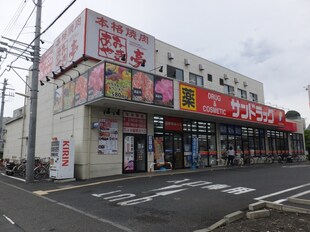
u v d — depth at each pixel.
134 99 13.30
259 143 25.66
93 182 11.84
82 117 13.77
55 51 17.83
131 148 15.17
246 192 8.81
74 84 14.96
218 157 20.52
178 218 6.19
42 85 19.05
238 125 23.41
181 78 19.55
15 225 5.95
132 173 14.79
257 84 28.42
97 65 12.90
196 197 8.23
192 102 16.58
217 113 18.30
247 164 22.25
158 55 18.09
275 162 26.06
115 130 14.60
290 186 9.78
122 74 12.98
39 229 5.64
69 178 12.85
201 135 19.59
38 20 14.03
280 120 26.22
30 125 13.40
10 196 9.32
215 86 22.52
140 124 15.80
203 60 21.84
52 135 17.27
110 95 12.34
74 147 13.30
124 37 15.94
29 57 13.99
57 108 16.92
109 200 8.21
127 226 5.71
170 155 17.16
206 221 5.95
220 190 9.26
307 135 41.44
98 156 13.72
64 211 7.06
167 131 17.22
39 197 9.07
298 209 6.15
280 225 5.33
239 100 20.72
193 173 14.48
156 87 14.54
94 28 14.67
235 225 5.55
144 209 7.04
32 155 13.11
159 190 9.45
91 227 5.69
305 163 24.94
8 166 17.39
